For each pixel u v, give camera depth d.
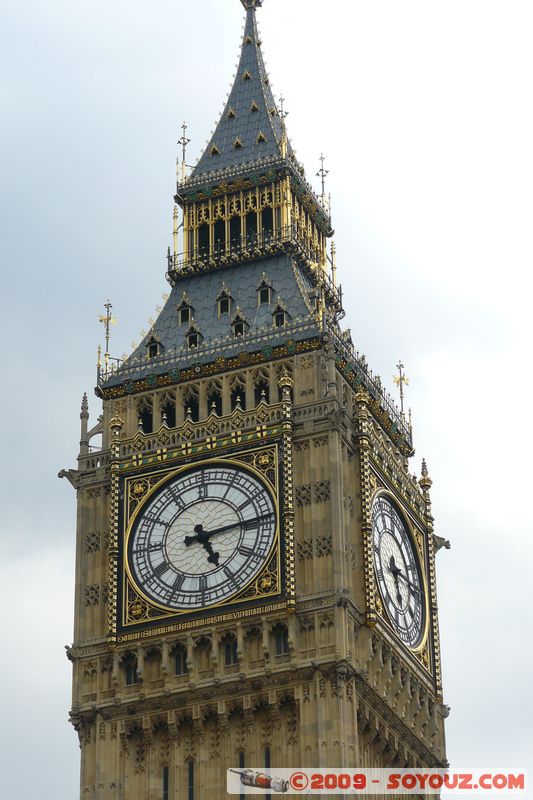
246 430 130.62
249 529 128.38
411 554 134.38
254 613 126.12
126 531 130.50
